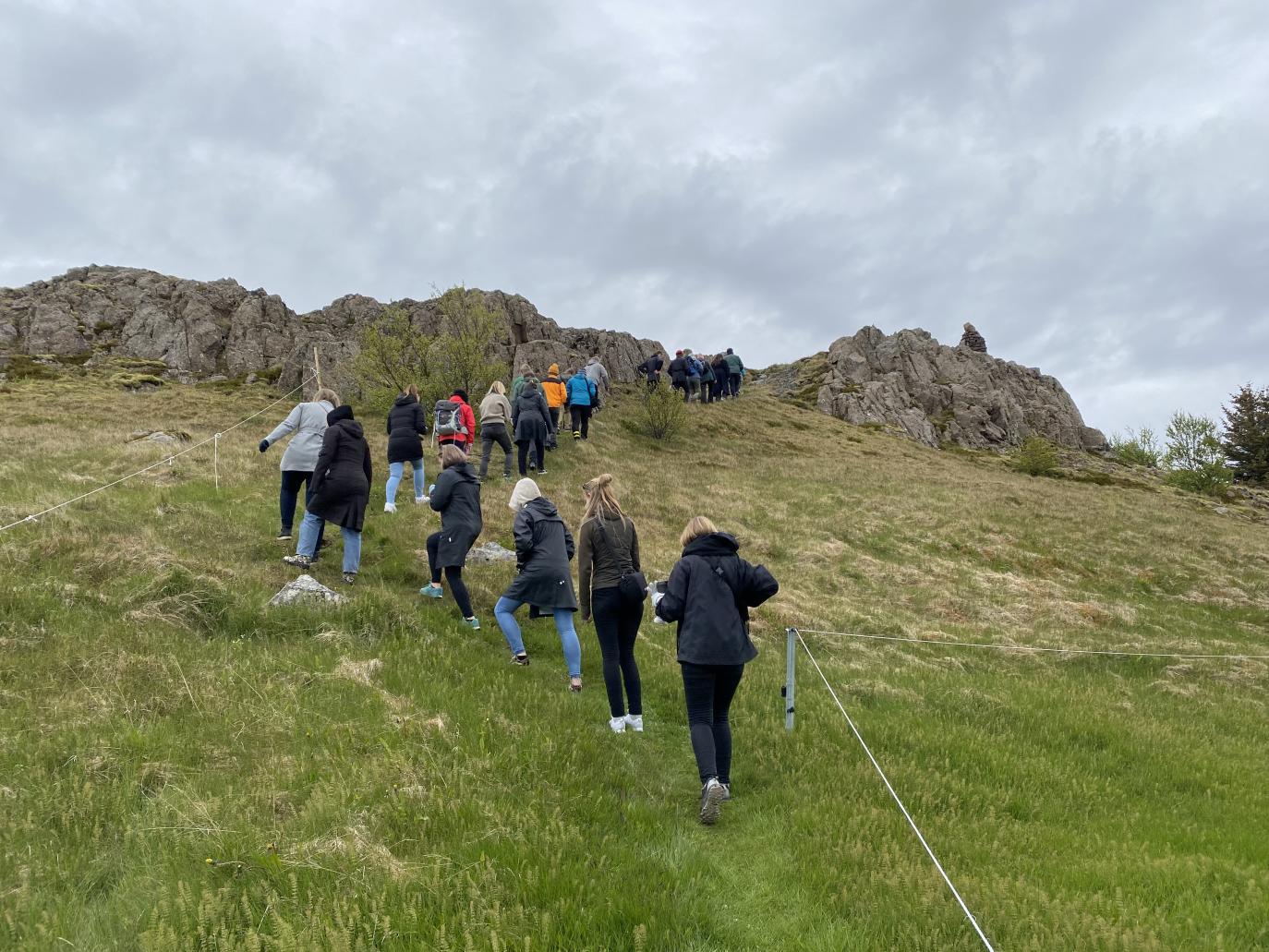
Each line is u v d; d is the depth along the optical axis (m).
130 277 39.19
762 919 4.27
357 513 9.55
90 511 10.84
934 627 13.87
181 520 11.19
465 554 8.76
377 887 3.83
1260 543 25.61
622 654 6.93
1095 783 6.88
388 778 5.03
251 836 4.19
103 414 23.70
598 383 28.28
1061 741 8.09
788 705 7.30
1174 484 42.69
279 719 5.79
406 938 3.52
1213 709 10.70
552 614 7.92
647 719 7.36
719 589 5.73
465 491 8.90
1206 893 4.64
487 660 7.95
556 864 4.23
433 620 8.79
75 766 4.73
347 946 3.36
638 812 5.29
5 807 4.23
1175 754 8.02
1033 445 39.75
